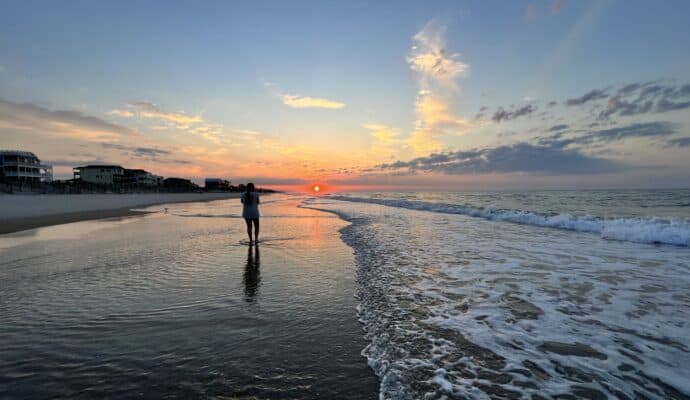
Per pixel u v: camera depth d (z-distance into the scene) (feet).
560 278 18.98
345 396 8.32
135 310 14.20
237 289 17.24
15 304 14.85
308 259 24.88
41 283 18.20
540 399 8.05
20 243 32.09
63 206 77.30
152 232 41.04
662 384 8.55
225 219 60.39
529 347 10.78
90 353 10.44
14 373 9.29
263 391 8.50
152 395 8.32
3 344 11.04
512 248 28.53
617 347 10.66
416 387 8.65
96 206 90.38
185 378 9.07
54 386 8.68
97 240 34.17
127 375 9.21
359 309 14.42
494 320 13.06
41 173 189.57
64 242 32.76
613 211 67.26
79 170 236.22
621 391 8.29
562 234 36.78
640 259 23.84
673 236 29.94
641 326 12.26
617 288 16.97
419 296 16.11
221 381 8.93
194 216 67.62
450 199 126.62
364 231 40.55
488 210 61.98
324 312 14.07
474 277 19.42
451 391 8.45
